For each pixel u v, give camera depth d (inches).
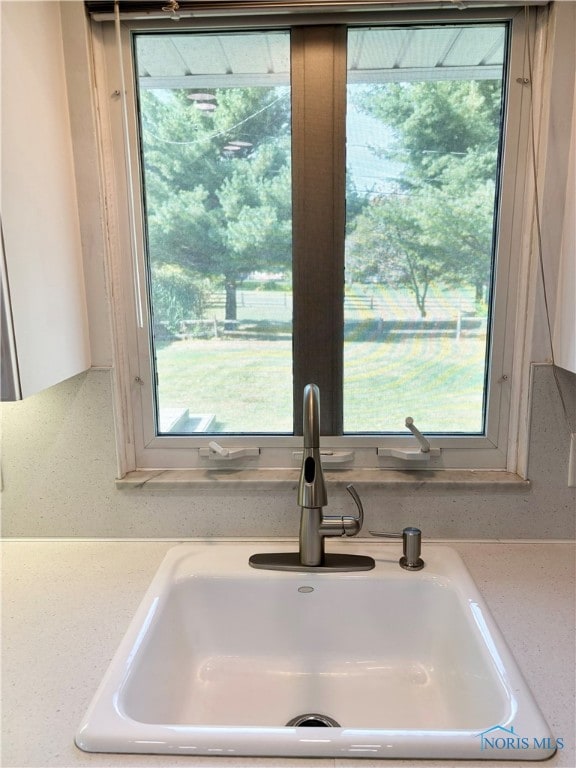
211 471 51.6
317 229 47.8
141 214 48.4
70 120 45.1
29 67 38.6
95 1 43.5
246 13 43.5
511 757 27.3
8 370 36.3
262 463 51.9
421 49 45.4
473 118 46.3
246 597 44.1
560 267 45.7
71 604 40.9
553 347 46.8
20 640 36.9
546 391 47.3
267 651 44.5
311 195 47.3
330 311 49.1
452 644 40.1
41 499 50.4
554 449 48.0
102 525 50.7
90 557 47.8
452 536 49.6
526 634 36.7
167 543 50.2
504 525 49.3
